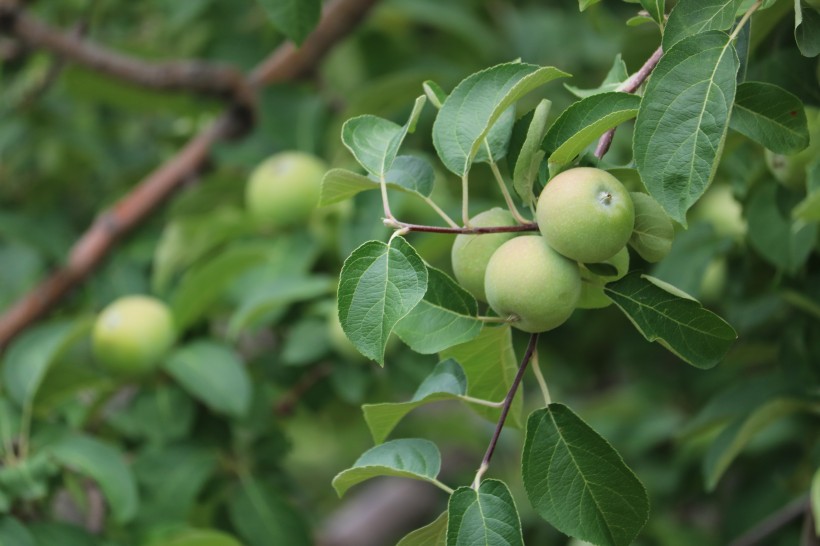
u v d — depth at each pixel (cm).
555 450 153
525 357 154
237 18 272
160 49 263
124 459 195
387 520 306
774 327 195
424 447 155
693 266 191
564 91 255
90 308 224
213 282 198
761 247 178
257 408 200
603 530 153
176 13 255
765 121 153
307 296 197
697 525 257
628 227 151
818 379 183
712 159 148
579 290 152
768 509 215
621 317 251
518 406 160
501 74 155
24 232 220
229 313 211
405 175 158
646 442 249
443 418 263
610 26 235
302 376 205
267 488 198
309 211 208
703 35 150
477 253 155
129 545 189
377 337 149
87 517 191
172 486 194
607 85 159
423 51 277
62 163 267
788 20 166
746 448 223
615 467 153
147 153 274
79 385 197
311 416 225
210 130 238
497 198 227
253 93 237
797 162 170
